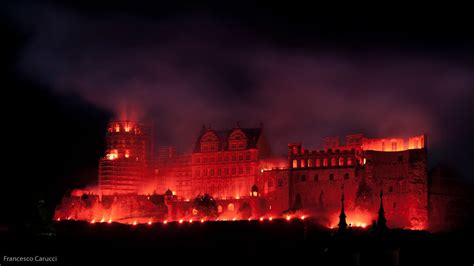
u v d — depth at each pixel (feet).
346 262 462.19
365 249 461.78
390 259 460.14
